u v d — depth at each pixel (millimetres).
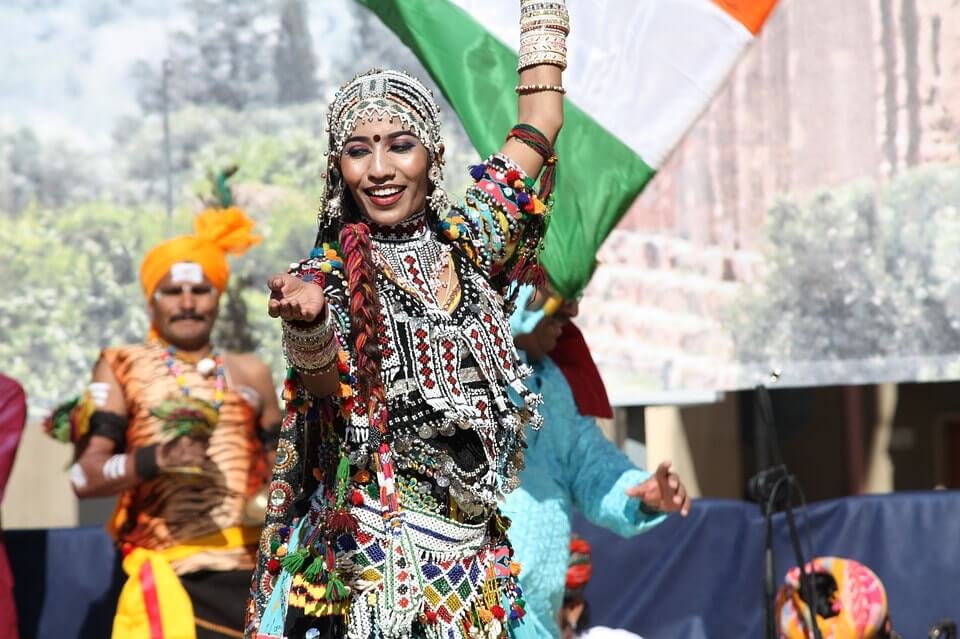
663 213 15250
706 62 12227
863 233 14938
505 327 7910
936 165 14773
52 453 20719
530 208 8266
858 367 14969
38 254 15641
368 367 7316
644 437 17125
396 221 7809
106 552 15758
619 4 12297
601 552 15719
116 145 15578
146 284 15555
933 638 13938
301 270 7625
